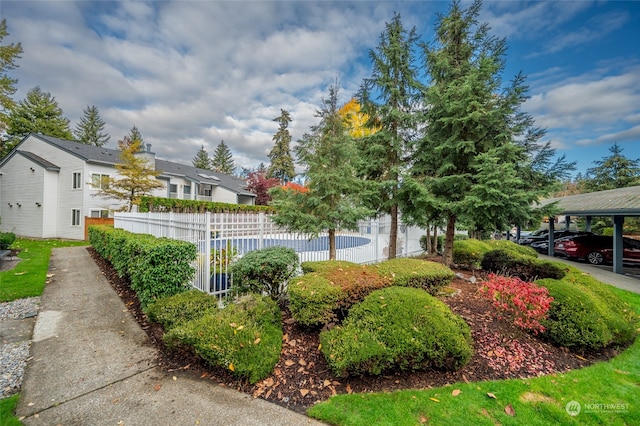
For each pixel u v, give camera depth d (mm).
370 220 8430
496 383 2727
